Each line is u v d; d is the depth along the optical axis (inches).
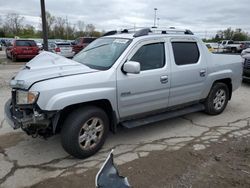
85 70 158.6
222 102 241.9
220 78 230.5
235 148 171.6
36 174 142.0
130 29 212.5
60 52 789.9
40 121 143.8
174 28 209.3
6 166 149.5
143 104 180.1
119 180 77.4
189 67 203.3
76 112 152.3
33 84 144.0
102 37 207.3
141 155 162.2
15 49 735.7
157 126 212.2
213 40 2576.3
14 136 188.9
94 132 159.6
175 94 197.6
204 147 173.6
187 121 224.2
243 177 137.4
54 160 156.5
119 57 169.5
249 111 256.1
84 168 148.0
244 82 405.7
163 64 189.0
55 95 142.3
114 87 162.1
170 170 144.2
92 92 152.2
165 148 172.2
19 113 154.9
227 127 211.5
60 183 133.9
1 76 432.1
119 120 173.3
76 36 2883.9
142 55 178.7
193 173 141.2
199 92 216.5
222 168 146.0
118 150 169.3
